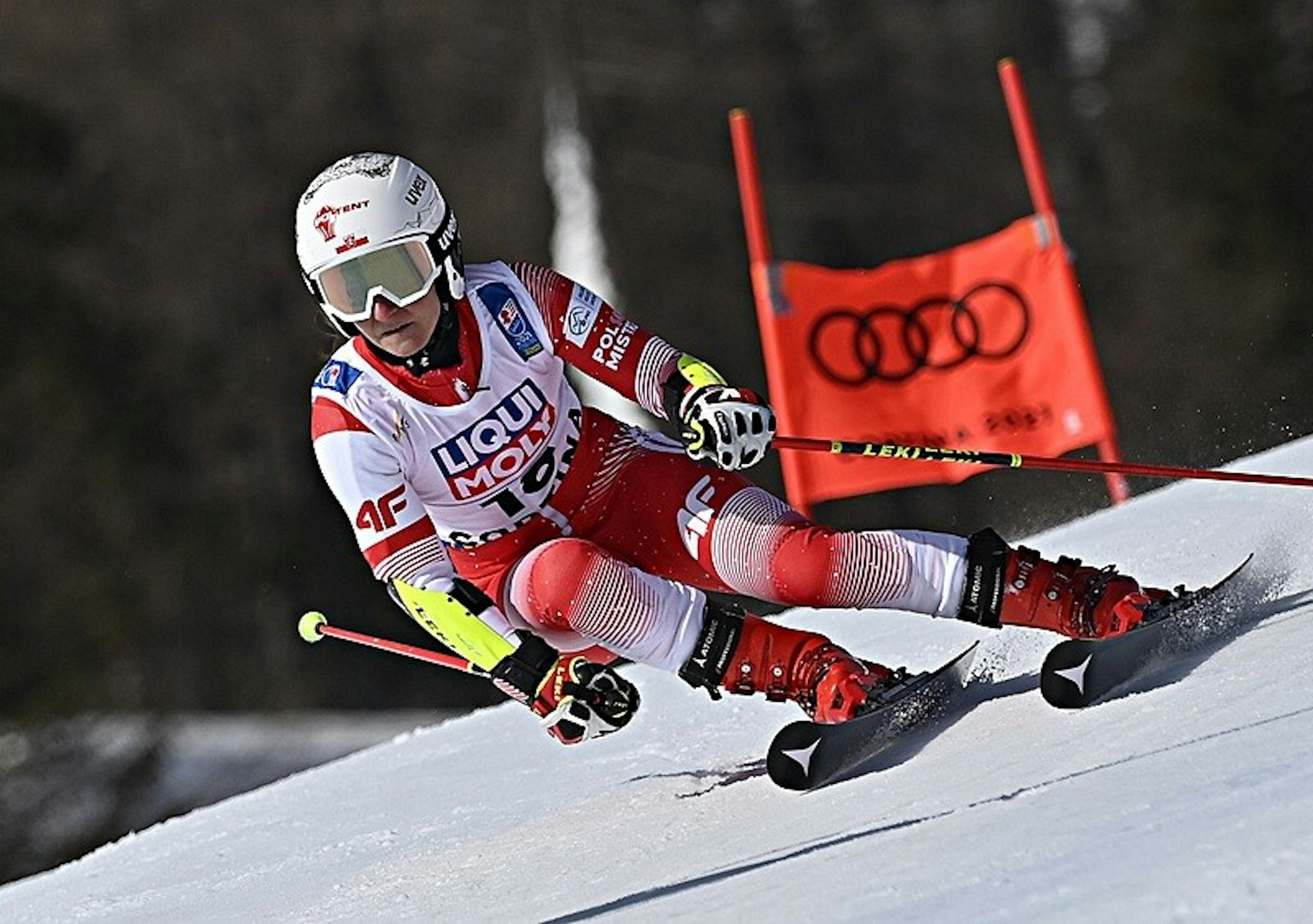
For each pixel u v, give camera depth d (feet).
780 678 40.96
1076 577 41.11
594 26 306.14
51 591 258.16
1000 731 37.37
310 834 51.01
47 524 264.11
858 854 29.71
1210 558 52.95
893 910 25.39
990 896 24.71
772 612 137.39
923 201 330.54
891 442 103.35
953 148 337.11
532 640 39.34
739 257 312.71
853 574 41.22
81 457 269.03
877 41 338.54
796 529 41.93
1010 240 107.45
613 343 42.93
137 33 311.88
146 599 269.64
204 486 280.72
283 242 304.91
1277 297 298.56
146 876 51.24
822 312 107.96
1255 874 22.25
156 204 299.99
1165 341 302.25
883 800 34.42
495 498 43.09
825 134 331.98
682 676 41.57
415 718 278.05
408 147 316.19
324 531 290.35
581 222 297.94
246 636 278.67
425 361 41.47
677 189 310.86
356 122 316.19
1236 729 30.58
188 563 274.77
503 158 314.35
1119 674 37.22
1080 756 32.58
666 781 44.42
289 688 279.08
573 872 36.70
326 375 42.16
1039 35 342.03
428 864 41.75
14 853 233.55
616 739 53.72
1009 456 44.29
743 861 32.53
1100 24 337.72
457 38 316.40
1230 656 37.47
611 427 44.57
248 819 57.52
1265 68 312.71
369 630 289.12
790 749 37.68
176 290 294.66
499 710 67.67
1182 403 284.00
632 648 41.45
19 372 268.00
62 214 279.28
